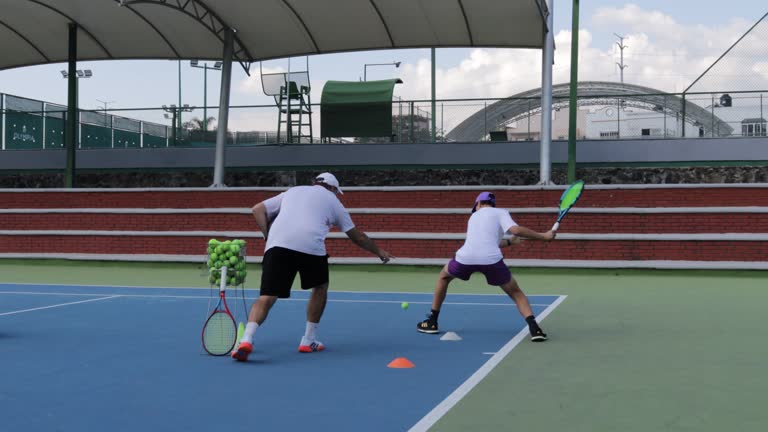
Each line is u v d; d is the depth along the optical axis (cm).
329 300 1259
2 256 2034
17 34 2400
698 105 2248
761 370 684
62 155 2608
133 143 2638
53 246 2030
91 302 1226
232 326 759
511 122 2380
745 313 1073
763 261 1695
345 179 2422
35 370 693
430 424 506
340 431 492
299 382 641
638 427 501
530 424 508
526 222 1828
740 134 2212
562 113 3700
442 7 2045
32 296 1316
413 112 2398
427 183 2377
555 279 1620
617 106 2322
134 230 2042
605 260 1753
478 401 572
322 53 2358
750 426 502
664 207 1855
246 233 1925
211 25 2278
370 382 640
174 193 2112
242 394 597
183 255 1959
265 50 2370
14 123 2695
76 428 502
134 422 516
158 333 911
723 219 1762
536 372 678
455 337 861
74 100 2433
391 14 2130
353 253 1875
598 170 2289
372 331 930
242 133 2512
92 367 707
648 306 1159
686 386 620
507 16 2034
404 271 1811
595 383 633
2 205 2216
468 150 2336
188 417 529
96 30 2362
